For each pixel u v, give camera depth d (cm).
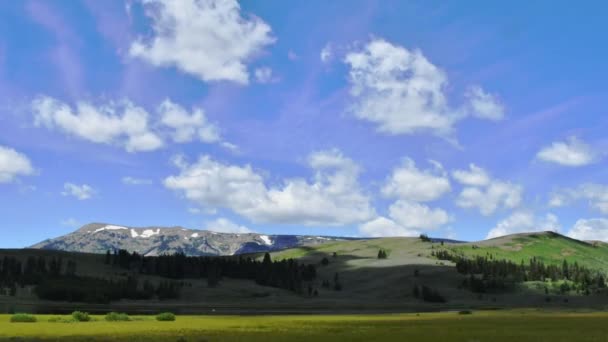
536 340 5572
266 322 9862
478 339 5691
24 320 8588
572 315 14962
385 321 10712
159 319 10062
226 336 5991
